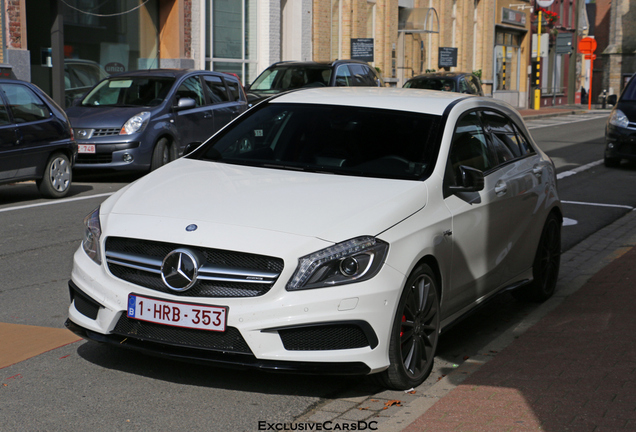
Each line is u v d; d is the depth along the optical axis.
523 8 44.00
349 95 5.78
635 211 11.27
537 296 6.40
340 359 4.00
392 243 4.16
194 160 5.40
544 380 4.37
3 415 3.91
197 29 20.80
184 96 13.48
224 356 4.02
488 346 5.25
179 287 4.04
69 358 4.73
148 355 4.58
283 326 3.92
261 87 17.45
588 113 42.69
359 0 27.55
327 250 4.00
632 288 6.57
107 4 18.61
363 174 4.88
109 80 13.63
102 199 10.94
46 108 10.82
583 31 55.53
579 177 14.91
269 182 4.71
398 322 4.18
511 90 43.97
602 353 4.86
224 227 4.12
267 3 22.97
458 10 36.69
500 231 5.47
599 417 3.82
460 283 4.92
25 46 15.95
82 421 3.86
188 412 4.00
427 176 4.80
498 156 5.75
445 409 3.97
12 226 8.83
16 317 5.55
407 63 31.83
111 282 4.25
